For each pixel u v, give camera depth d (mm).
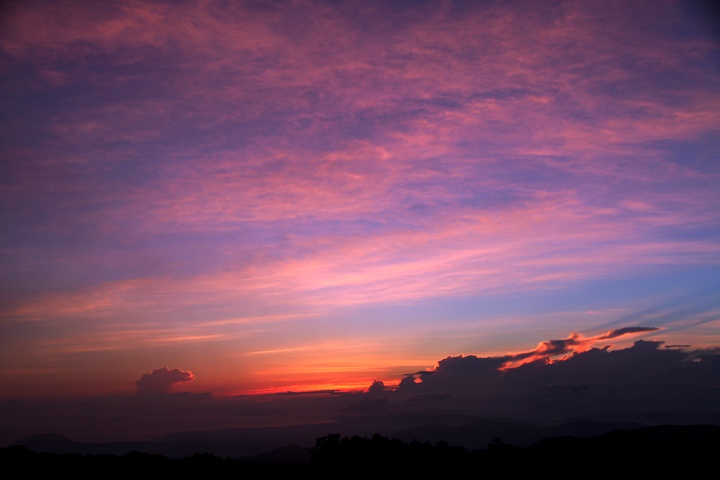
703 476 14898
